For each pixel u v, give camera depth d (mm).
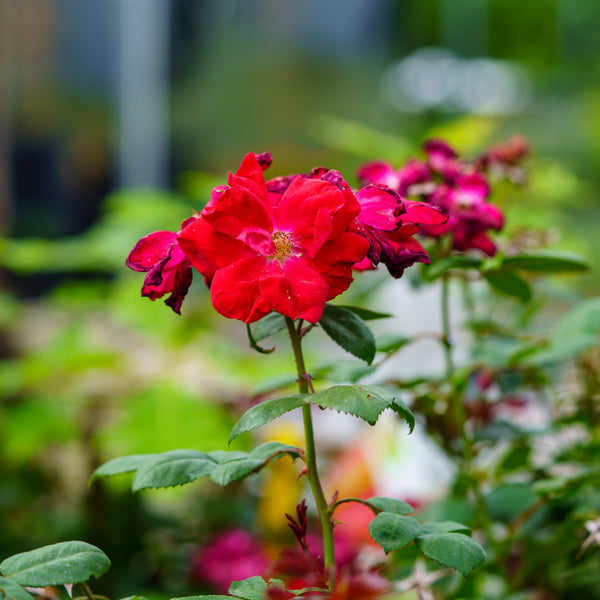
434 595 798
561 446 923
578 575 827
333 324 676
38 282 2131
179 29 3098
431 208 681
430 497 1040
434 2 3580
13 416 1301
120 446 1242
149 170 2883
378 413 631
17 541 1338
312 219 652
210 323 1302
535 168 1163
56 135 2648
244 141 3172
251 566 1160
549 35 3619
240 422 644
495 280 809
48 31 2658
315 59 3418
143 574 1299
